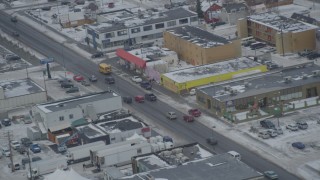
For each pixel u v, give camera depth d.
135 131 184.38
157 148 175.50
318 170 162.88
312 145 174.12
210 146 177.62
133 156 169.00
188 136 184.25
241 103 194.38
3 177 170.75
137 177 152.50
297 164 166.25
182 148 168.88
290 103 195.88
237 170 151.50
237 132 184.25
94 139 180.38
